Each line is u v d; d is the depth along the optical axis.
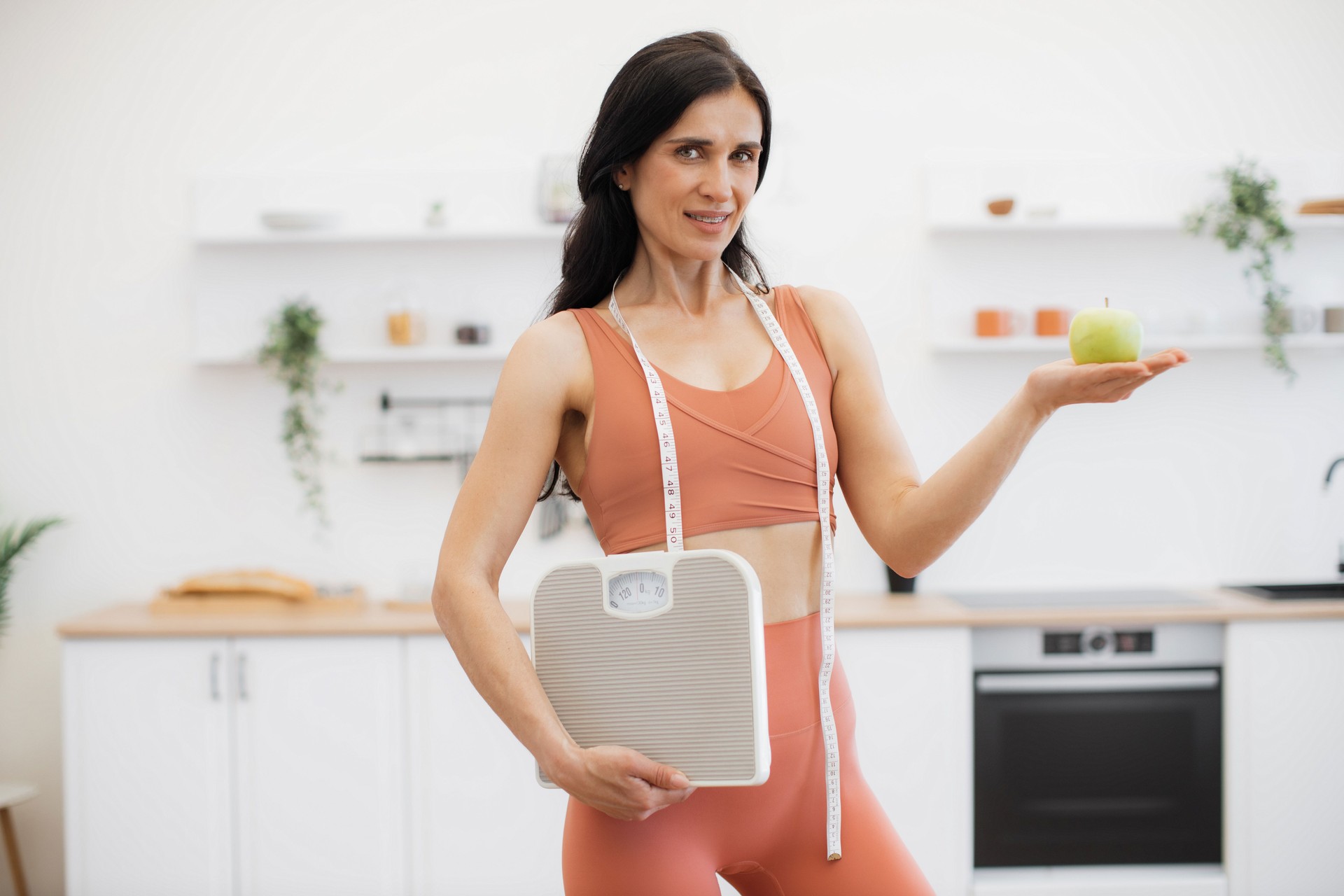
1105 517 3.39
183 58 3.40
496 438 1.09
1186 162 3.32
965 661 2.86
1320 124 3.36
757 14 3.37
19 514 3.40
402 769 2.89
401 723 2.89
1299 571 3.38
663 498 1.07
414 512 3.41
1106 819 2.91
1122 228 3.31
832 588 1.11
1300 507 3.38
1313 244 3.35
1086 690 2.91
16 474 3.40
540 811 2.89
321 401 3.40
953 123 3.37
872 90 3.37
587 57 3.38
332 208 3.37
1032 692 2.90
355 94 3.40
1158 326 3.27
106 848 2.90
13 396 3.40
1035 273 3.36
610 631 1.00
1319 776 2.88
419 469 3.40
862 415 1.16
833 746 1.09
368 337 3.39
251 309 3.39
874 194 3.36
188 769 2.91
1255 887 2.88
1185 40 3.36
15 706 3.39
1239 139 3.37
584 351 1.11
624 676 0.99
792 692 1.08
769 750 1.00
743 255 1.24
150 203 3.40
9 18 3.38
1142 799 2.92
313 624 2.92
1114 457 3.39
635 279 1.17
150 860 2.90
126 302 3.40
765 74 3.37
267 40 3.40
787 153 3.36
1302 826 2.88
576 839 1.08
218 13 3.40
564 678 1.02
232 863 2.91
